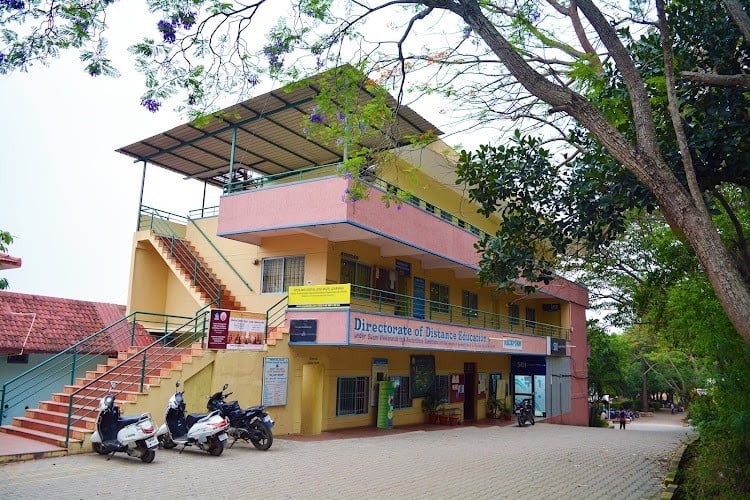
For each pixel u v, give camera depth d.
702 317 8.65
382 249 19.28
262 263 18.14
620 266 20.45
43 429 11.92
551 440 18.08
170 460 10.73
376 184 16.89
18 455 10.03
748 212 9.63
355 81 8.86
